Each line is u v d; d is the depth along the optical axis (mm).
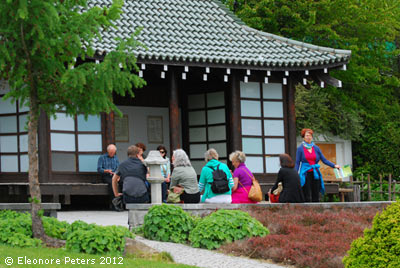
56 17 10812
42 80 12117
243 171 15562
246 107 24078
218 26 25203
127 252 11148
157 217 12961
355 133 34531
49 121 20391
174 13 25062
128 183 14438
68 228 12070
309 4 33312
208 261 11148
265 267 10773
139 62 21188
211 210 14531
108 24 11914
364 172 34969
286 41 24828
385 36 35500
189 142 25422
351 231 13078
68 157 20797
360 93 35781
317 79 24422
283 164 15930
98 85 11523
